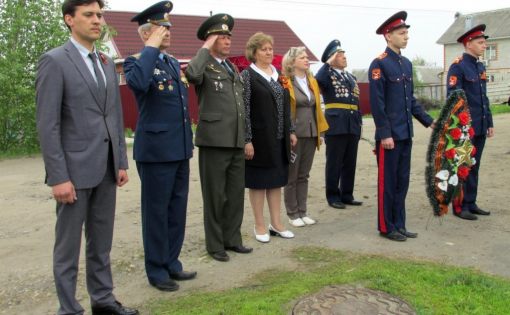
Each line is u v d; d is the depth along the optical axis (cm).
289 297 379
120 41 2503
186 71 449
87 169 339
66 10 337
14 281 452
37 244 559
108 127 352
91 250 367
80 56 340
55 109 324
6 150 1405
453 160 544
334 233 558
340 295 379
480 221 588
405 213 596
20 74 1363
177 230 436
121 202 748
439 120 541
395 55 529
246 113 499
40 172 1065
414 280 404
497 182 791
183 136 416
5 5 1370
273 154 516
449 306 359
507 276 426
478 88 599
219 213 481
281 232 549
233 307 365
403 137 520
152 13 402
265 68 515
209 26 462
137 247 532
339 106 655
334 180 671
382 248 501
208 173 477
